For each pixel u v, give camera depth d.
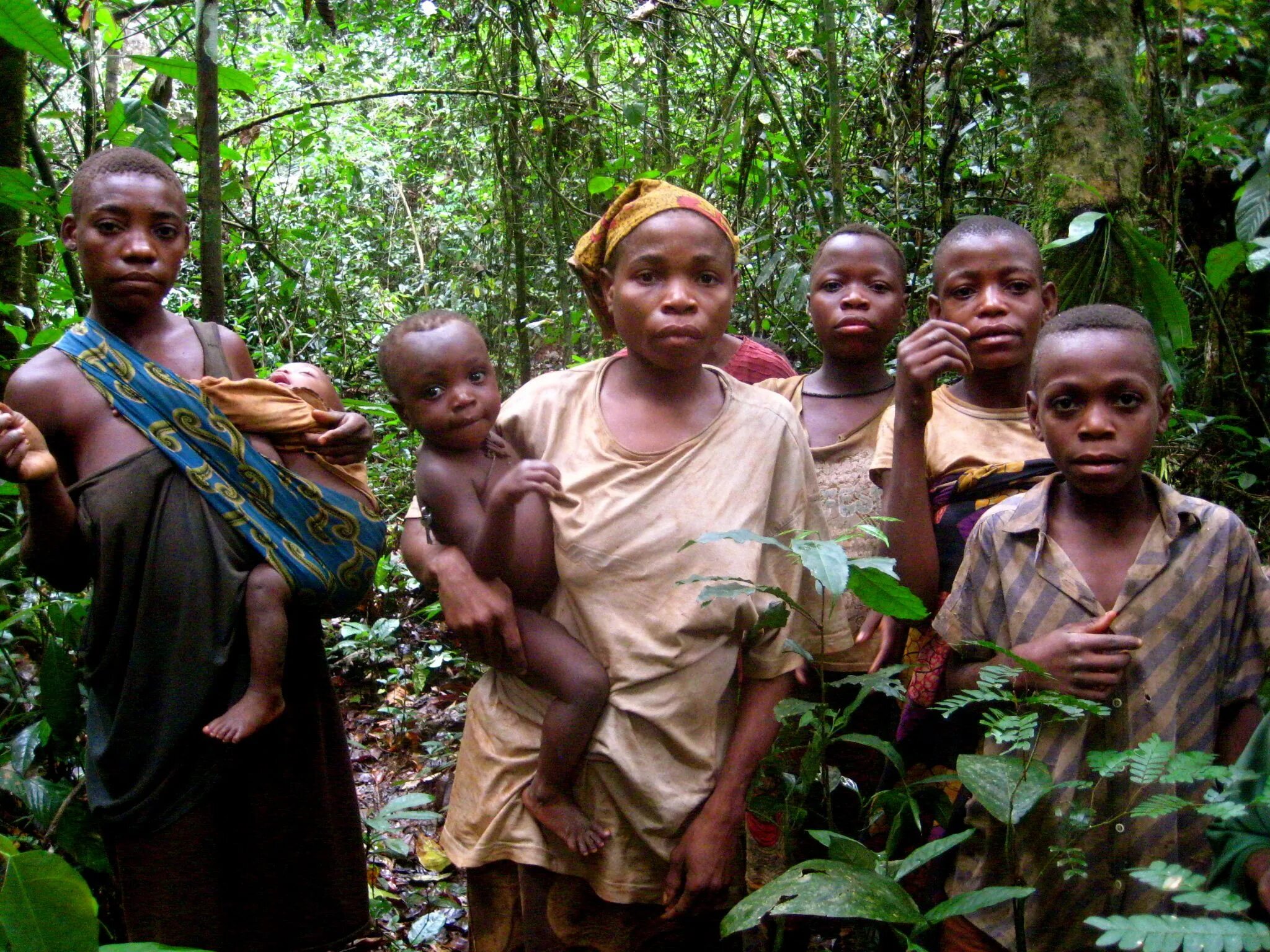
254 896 2.57
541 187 5.37
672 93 6.08
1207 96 4.42
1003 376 2.57
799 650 2.00
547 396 2.29
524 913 2.18
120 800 2.46
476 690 2.31
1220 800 1.64
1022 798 1.64
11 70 3.81
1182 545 1.98
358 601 2.70
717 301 2.14
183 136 3.65
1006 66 5.49
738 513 2.12
